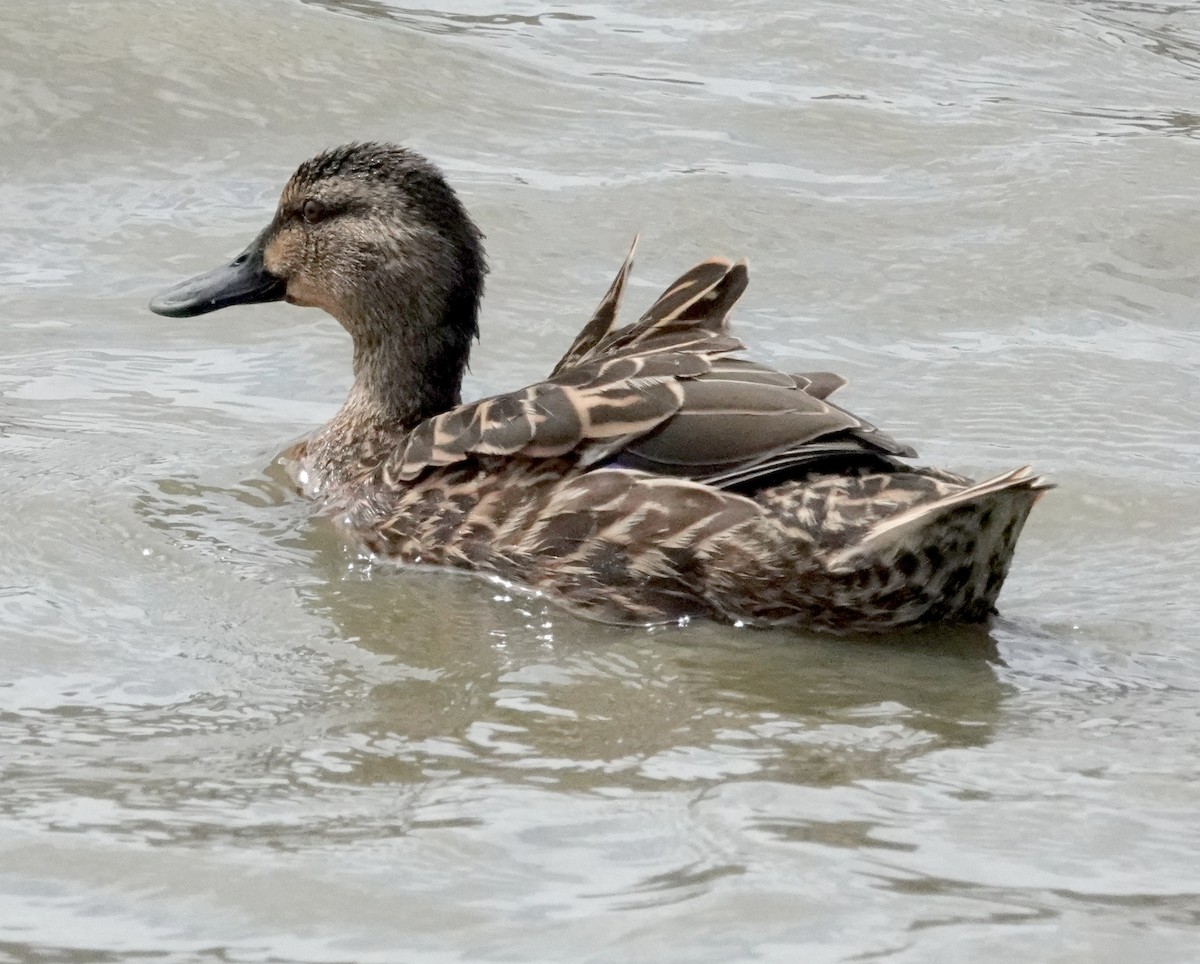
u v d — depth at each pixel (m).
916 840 8.58
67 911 7.93
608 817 8.73
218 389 14.87
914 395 14.85
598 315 12.73
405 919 7.89
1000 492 10.36
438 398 13.58
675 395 11.13
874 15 21.91
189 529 12.33
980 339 15.87
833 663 10.68
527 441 11.42
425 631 11.01
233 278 14.13
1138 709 10.19
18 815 8.65
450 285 13.48
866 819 8.77
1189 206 17.86
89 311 15.86
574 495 11.30
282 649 10.68
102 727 9.62
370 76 19.41
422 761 9.32
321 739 9.55
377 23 20.50
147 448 13.62
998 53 21.30
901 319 16.12
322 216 13.68
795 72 20.52
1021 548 12.53
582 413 11.32
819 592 10.76
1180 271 17.02
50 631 10.75
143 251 16.69
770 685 10.34
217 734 9.57
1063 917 7.97
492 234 16.92
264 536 12.39
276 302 16.30
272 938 7.77
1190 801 9.05
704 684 10.34
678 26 21.56
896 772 9.28
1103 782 9.24
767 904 7.99
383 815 8.73
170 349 15.47
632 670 10.51
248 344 15.71
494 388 14.81
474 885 8.14
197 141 18.30
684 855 8.39
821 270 16.78
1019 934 7.83
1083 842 8.62
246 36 19.67
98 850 8.37
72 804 8.77
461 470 11.94
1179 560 12.35
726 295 12.20
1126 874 8.35
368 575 11.87
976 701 10.23
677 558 11.02
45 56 19.00
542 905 8.00
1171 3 23.14
